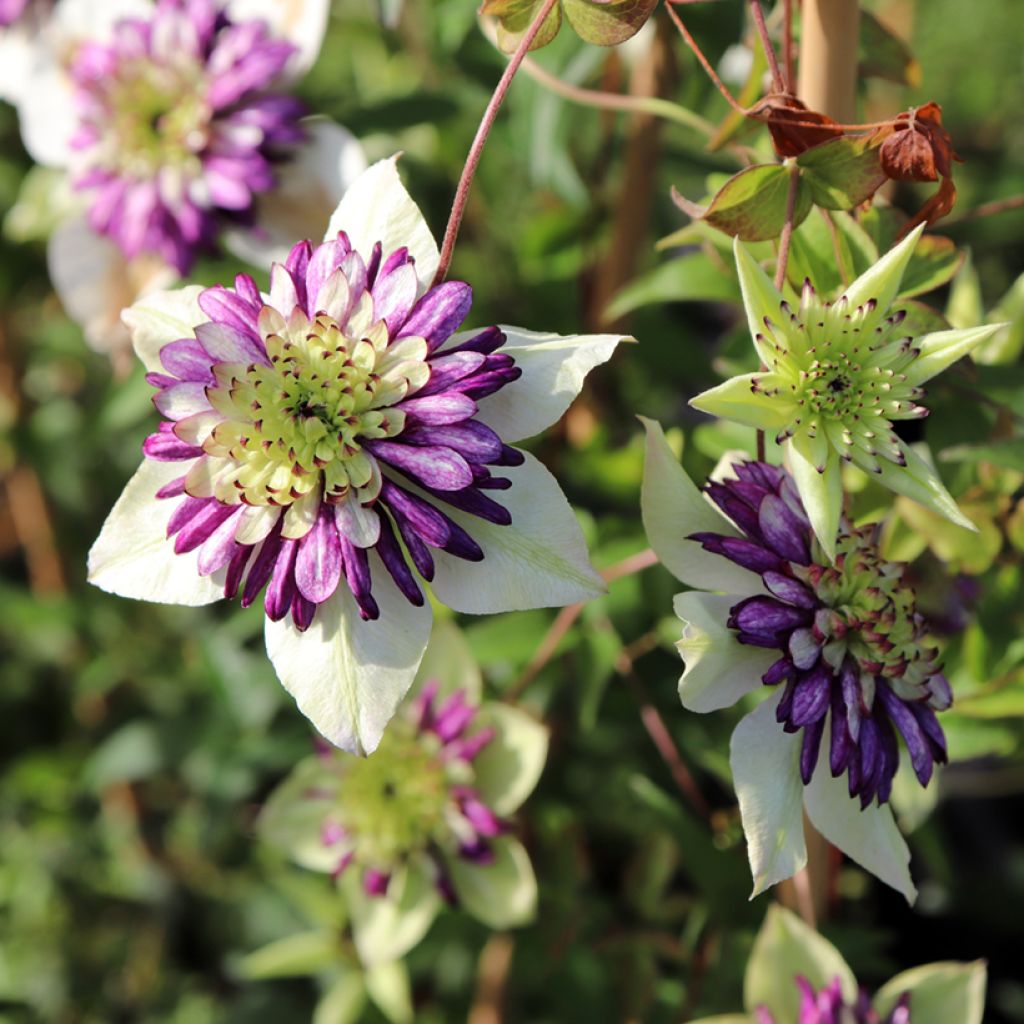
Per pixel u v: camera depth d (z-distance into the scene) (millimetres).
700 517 334
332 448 315
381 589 319
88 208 460
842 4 350
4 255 619
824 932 419
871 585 333
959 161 335
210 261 475
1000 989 634
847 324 325
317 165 438
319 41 436
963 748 430
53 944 756
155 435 322
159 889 761
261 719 590
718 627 327
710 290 419
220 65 437
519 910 441
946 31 807
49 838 751
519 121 480
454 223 321
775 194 336
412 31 569
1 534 845
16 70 472
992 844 702
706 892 431
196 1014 735
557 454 531
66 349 672
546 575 316
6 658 782
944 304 593
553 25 340
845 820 331
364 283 323
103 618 697
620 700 488
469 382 313
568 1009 498
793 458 323
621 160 544
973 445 378
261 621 539
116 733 675
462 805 437
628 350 550
